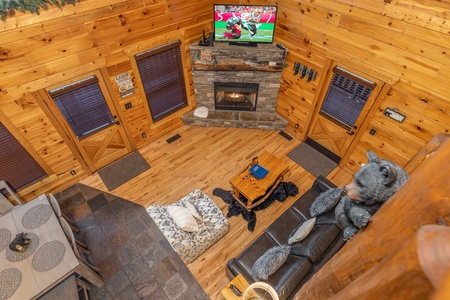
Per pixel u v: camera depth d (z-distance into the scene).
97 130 5.29
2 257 3.44
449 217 0.34
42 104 4.34
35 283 3.22
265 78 5.94
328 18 4.48
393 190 1.68
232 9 5.04
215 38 5.49
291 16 5.01
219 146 6.29
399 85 4.13
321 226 3.88
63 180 5.33
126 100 5.37
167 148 6.25
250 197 4.66
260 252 3.98
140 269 4.33
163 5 4.76
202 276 4.27
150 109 5.95
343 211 2.28
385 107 4.47
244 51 5.50
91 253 4.50
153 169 5.81
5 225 3.76
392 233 0.45
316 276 0.73
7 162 4.47
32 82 4.07
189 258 4.32
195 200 4.78
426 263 0.22
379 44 4.07
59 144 4.89
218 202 5.22
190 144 6.33
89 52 4.39
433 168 0.39
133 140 6.01
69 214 5.02
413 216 0.41
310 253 3.49
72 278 3.62
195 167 5.85
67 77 4.38
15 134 4.30
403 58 3.90
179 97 6.34
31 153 4.63
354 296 0.41
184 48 5.63
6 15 3.47
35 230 3.71
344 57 4.57
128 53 4.84
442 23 3.36
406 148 4.51
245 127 6.69
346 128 5.28
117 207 5.14
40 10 3.67
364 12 4.01
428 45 3.59
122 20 4.45
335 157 5.88
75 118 4.88
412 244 0.26
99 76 4.75
